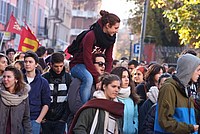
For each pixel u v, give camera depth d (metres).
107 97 8.35
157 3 27.62
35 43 18.52
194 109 8.18
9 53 18.39
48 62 13.68
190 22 23.95
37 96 10.80
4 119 9.47
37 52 16.08
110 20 9.64
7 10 48.69
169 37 43.28
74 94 9.93
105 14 9.75
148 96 10.41
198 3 23.78
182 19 24.12
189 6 23.98
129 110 9.80
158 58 41.81
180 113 7.86
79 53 9.99
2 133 9.46
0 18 46.53
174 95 7.86
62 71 11.36
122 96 9.84
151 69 11.23
